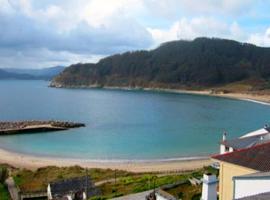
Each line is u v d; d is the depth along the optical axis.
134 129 145.75
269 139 62.59
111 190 56.12
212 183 23.92
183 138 125.38
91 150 106.56
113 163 89.38
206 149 107.00
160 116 185.88
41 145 114.94
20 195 57.19
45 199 56.31
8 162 90.81
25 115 194.38
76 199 53.94
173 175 65.81
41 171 75.94
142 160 92.88
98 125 156.12
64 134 134.38
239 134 133.12
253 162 29.67
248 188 24.25
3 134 133.12
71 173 73.19
